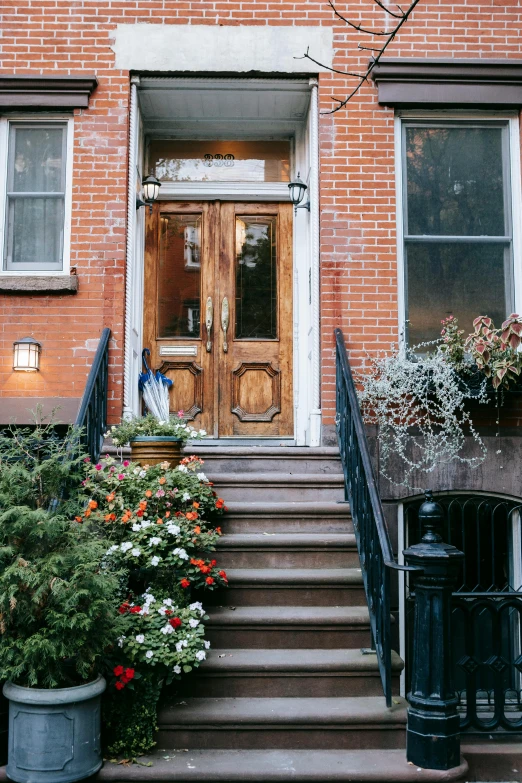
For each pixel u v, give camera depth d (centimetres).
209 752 368
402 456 546
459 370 546
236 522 502
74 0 603
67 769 331
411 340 594
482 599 396
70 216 590
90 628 341
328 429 568
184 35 599
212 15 601
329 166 592
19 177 606
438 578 361
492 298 604
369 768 349
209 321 679
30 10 601
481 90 597
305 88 615
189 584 420
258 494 529
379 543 397
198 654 363
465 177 613
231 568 477
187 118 670
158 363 677
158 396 635
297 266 677
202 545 429
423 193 609
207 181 690
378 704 387
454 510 573
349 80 599
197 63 595
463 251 607
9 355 573
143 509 428
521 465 554
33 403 566
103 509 448
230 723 372
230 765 352
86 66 597
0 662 341
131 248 592
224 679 400
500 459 553
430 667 361
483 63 593
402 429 548
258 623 424
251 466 550
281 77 603
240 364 678
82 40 600
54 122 608
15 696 333
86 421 485
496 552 573
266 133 695
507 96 598
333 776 344
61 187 605
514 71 598
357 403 488
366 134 596
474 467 549
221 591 452
